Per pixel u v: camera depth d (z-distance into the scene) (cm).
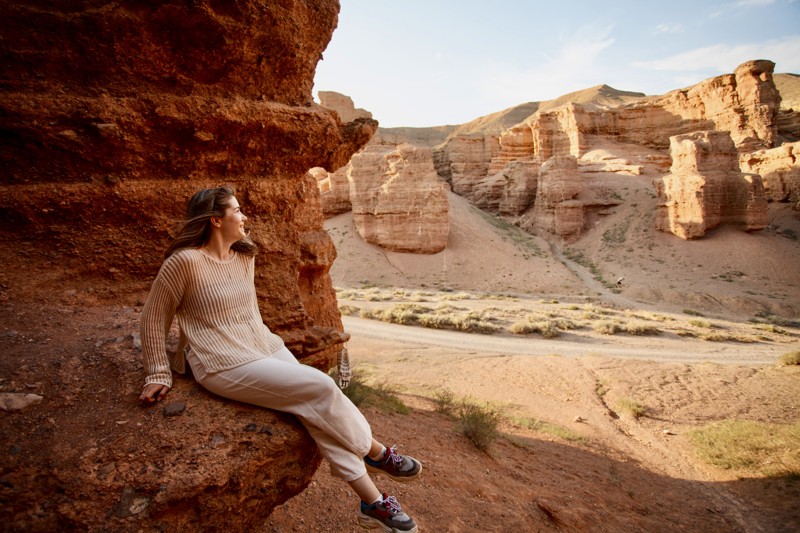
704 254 4934
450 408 1035
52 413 219
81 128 307
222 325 238
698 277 4572
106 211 324
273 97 395
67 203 309
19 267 300
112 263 329
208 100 347
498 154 8162
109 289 326
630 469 970
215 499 213
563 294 4319
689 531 709
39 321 281
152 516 194
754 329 3058
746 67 7081
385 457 263
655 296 4188
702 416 1359
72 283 315
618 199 6266
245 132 370
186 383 247
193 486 202
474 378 1627
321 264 676
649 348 2320
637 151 7644
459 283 4672
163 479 200
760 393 1536
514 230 6291
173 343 270
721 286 4312
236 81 365
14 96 289
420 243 5091
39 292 301
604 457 1011
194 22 319
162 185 345
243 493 225
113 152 321
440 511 470
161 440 213
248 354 236
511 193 6888
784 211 5844
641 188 6378
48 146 301
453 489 538
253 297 261
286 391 229
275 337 268
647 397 1505
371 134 530
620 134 7881
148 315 230
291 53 386
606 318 3133
